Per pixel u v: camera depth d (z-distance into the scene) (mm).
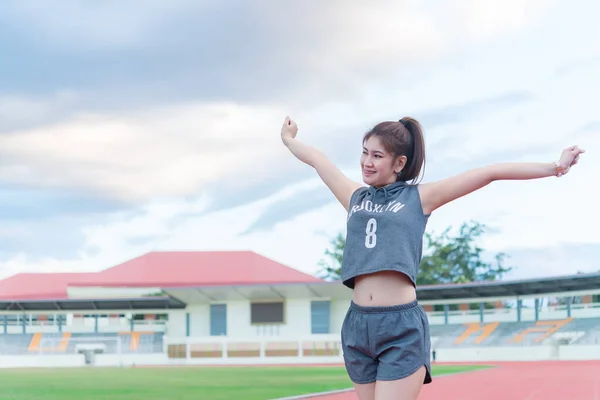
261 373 31188
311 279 63594
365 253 3533
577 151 3387
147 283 61188
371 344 3518
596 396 16734
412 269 3492
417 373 3465
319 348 51812
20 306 58781
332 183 3900
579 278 48375
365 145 3684
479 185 3535
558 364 38188
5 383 23938
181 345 53125
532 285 50969
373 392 3646
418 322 3484
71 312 58906
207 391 19234
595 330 49250
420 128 3721
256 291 54125
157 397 17391
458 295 54562
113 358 53500
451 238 76750
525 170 3465
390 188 3639
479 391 18297
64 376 29156
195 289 53875
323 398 15039
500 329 52875
